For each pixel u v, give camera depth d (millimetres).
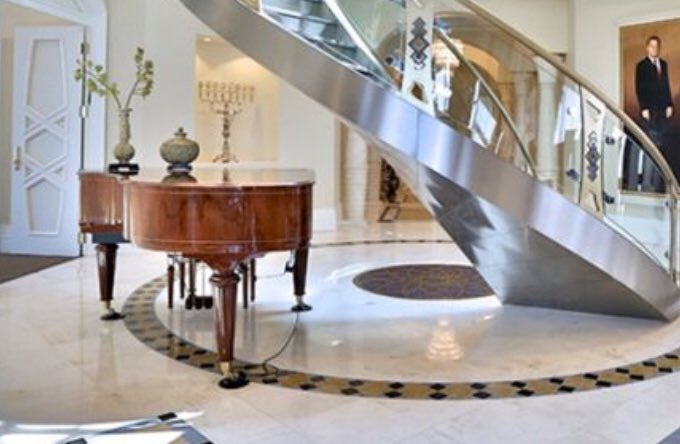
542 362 3359
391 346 3623
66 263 5945
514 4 8188
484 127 3607
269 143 8195
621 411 2707
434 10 3453
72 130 6250
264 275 5672
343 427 2529
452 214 4016
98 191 3857
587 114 3834
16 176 6367
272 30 3357
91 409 2674
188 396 2832
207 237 2779
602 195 3891
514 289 4527
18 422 2537
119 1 6336
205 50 7688
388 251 7051
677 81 6781
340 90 3348
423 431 2496
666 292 4145
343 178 9406
